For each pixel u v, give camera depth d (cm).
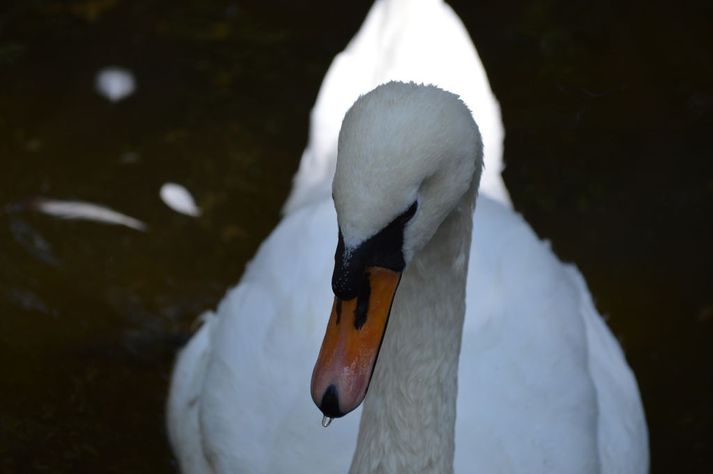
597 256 884
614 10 1050
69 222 902
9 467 752
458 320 512
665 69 1009
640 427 711
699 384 811
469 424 608
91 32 1031
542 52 1020
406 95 415
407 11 820
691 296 860
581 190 925
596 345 721
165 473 757
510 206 806
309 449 619
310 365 648
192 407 738
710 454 766
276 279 699
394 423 518
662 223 903
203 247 890
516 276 671
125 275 870
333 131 830
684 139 958
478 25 1043
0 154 941
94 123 970
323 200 731
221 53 1021
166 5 1055
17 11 1043
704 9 1052
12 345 824
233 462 656
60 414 788
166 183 927
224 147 954
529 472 606
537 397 628
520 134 962
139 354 824
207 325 783
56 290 857
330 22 1048
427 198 433
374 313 428
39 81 995
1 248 880
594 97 989
